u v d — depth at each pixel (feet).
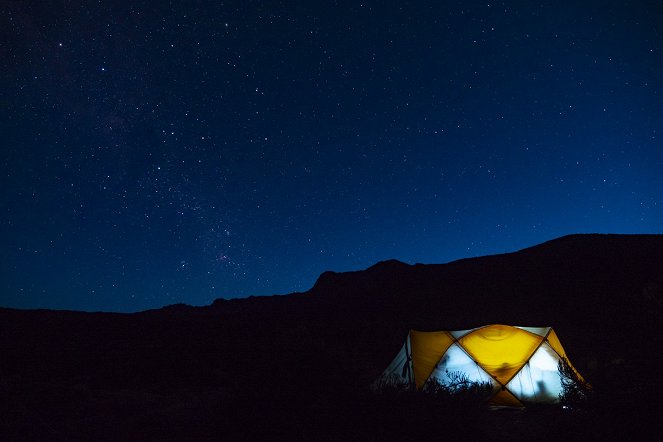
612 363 34.42
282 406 26.02
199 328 91.76
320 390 27.78
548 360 33.30
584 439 20.97
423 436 22.58
